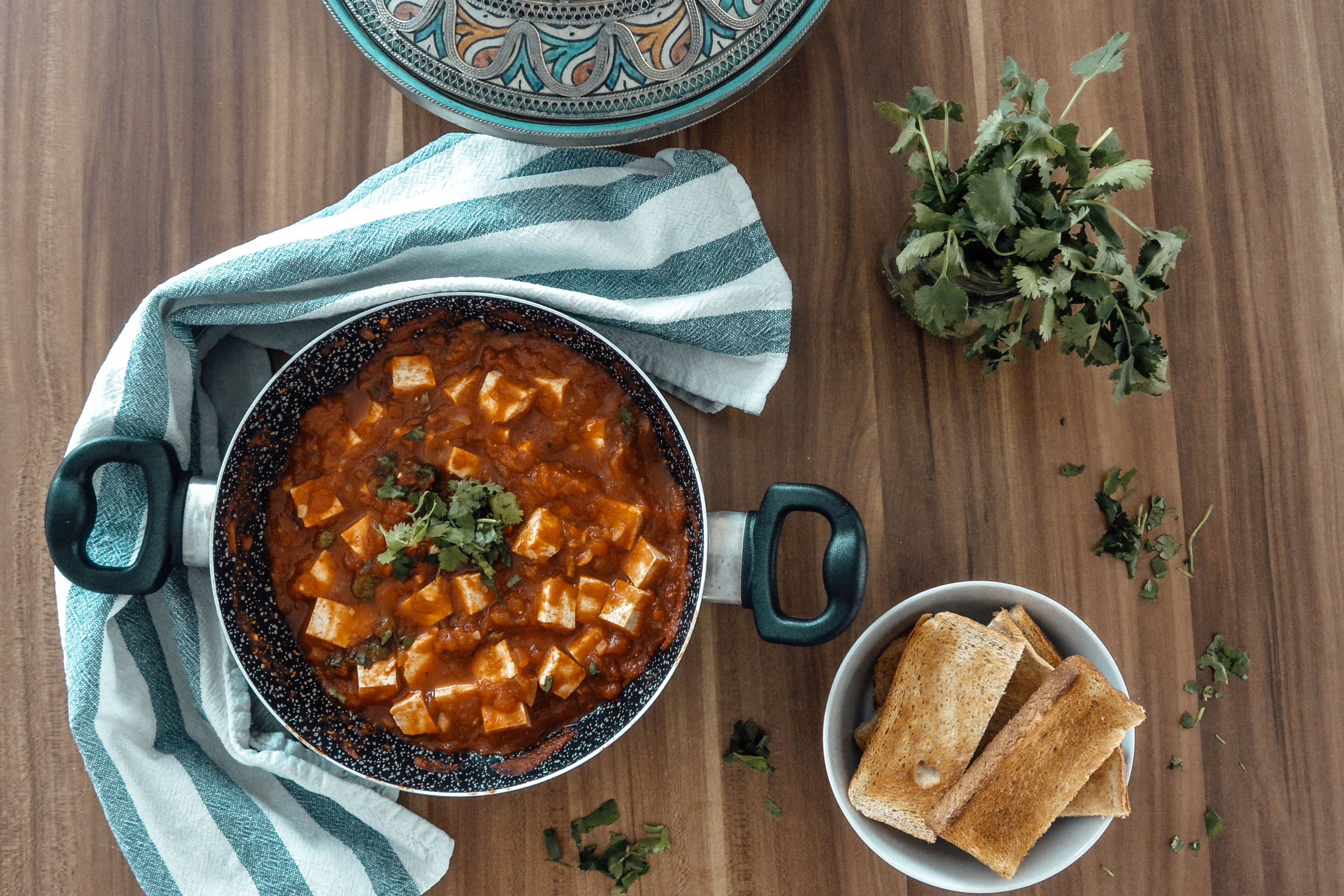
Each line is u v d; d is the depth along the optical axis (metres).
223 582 0.83
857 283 0.91
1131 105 0.91
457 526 0.84
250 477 0.85
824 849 0.89
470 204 0.87
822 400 0.90
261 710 0.89
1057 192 0.81
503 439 0.86
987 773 0.81
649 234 0.88
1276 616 0.91
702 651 0.90
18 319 0.90
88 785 0.90
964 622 0.82
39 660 0.90
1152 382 0.81
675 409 0.91
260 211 0.90
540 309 0.84
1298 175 0.91
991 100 0.91
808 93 0.91
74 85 0.90
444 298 0.84
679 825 0.90
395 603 0.85
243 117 0.90
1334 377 0.91
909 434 0.90
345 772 0.89
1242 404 0.91
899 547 0.90
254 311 0.85
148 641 0.88
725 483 0.90
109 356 0.85
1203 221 0.91
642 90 0.84
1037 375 0.91
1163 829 0.90
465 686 0.85
